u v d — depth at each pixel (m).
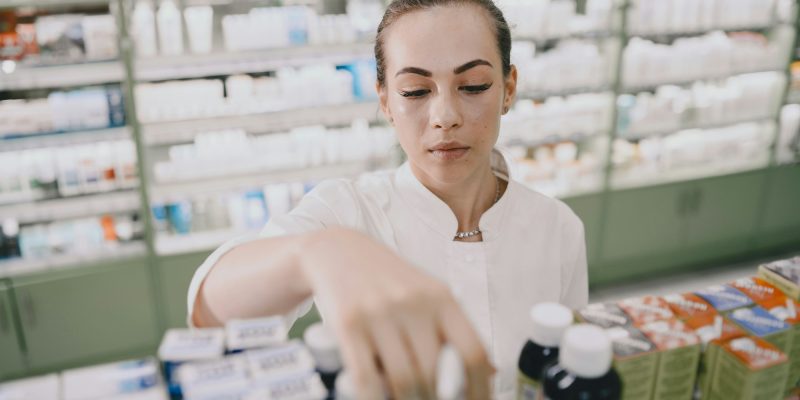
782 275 0.80
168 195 2.98
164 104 2.90
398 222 0.97
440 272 0.96
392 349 0.35
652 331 0.66
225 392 0.44
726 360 0.64
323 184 1.02
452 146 0.79
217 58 2.90
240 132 3.16
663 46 3.73
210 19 2.94
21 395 0.44
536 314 0.56
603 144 3.67
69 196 2.84
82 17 2.76
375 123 3.35
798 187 4.16
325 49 3.04
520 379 0.57
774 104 4.04
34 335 2.85
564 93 3.49
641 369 0.62
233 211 3.18
